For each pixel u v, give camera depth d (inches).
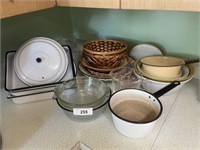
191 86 32.0
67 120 26.2
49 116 27.1
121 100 25.4
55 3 25.5
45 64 30.7
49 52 31.0
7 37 33.9
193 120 25.3
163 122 25.1
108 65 32.0
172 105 28.1
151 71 28.7
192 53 33.9
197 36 32.1
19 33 35.6
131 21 37.3
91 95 28.6
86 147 22.6
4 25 32.9
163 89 26.1
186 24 32.2
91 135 23.7
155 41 36.5
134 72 30.6
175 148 21.6
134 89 25.2
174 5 19.4
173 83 26.6
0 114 27.8
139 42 38.4
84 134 23.9
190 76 28.3
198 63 32.5
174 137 22.9
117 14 38.2
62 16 42.5
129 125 21.0
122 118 21.2
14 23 34.2
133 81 29.9
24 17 35.4
